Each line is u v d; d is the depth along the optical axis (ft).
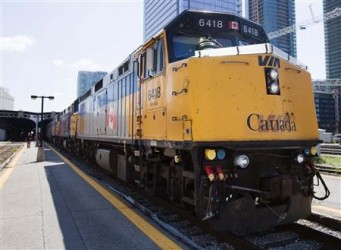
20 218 22.74
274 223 19.26
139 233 19.63
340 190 33.35
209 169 17.72
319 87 283.38
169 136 21.39
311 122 21.43
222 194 17.84
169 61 22.00
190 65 18.78
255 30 25.46
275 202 19.79
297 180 19.99
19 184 35.99
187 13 23.21
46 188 33.60
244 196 18.57
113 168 39.22
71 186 34.83
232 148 18.02
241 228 18.37
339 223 21.52
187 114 18.93
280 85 19.95
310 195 20.71
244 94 18.92
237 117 18.61
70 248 17.39
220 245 18.67
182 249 17.13
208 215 17.35
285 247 18.71
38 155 63.87
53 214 23.73
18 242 18.24
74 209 25.09
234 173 18.35
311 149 20.93
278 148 19.10
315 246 18.76
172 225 22.17
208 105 18.31
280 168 20.12
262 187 19.27
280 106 19.76
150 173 28.02
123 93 34.58
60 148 118.62
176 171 22.48
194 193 18.98
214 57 18.79
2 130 253.03
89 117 56.75
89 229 20.39
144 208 25.05
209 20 23.61
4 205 26.37
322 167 53.31
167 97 21.90
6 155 85.10
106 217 22.97
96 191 32.17
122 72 35.32
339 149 88.99
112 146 42.24
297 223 21.62
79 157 69.82
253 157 19.36
